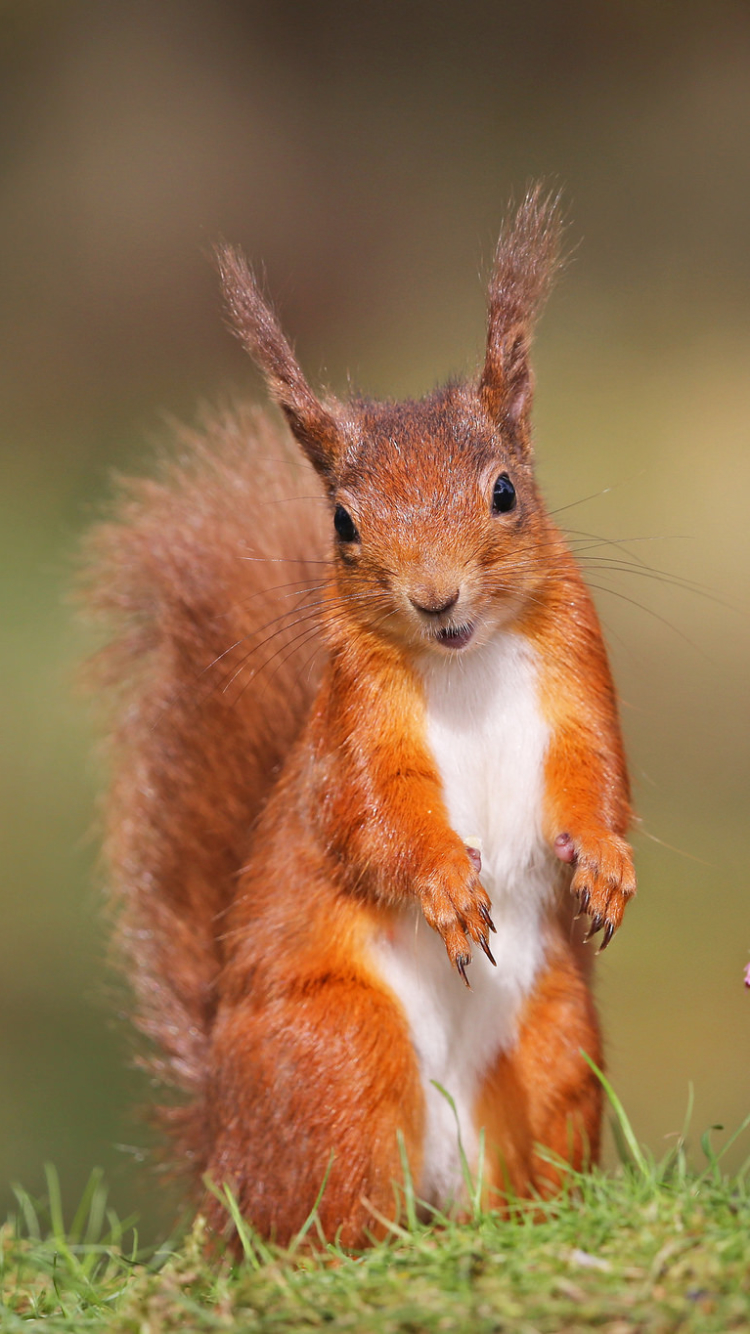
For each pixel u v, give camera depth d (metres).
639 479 23.34
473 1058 8.26
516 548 7.88
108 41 32.78
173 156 30.72
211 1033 8.95
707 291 27.23
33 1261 7.42
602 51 31.83
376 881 7.90
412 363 26.30
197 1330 5.74
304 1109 7.90
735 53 31.16
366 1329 5.33
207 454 11.01
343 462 8.25
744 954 16.58
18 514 23.91
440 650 7.70
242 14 33.19
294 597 9.62
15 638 21.70
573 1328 5.16
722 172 29.11
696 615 21.67
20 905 17.64
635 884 7.53
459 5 33.22
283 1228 7.98
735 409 24.61
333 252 29.14
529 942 8.30
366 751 7.91
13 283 28.75
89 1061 15.05
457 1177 8.26
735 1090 14.31
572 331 26.59
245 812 9.50
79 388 26.81
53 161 30.83
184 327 28.11
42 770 19.89
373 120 31.39
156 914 9.62
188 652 9.79
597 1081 8.30
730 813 18.58
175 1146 9.38
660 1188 6.48
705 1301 5.23
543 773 8.05
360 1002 7.95
